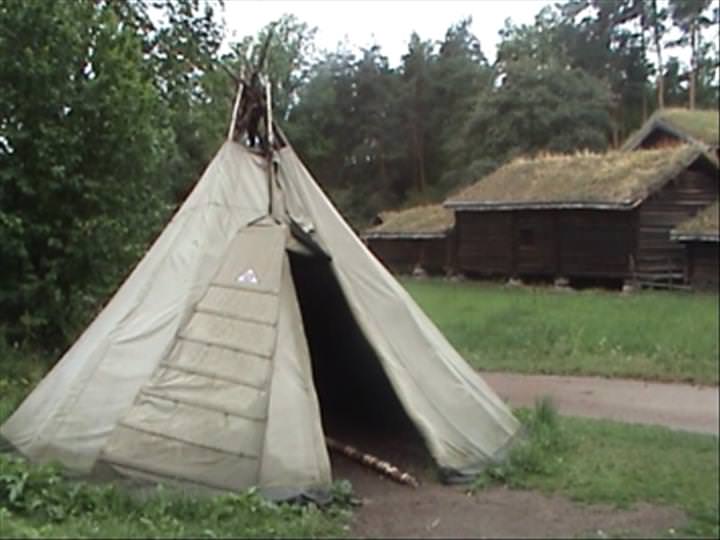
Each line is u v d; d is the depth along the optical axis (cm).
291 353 513
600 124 2959
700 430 650
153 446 475
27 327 927
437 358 590
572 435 622
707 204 1933
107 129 962
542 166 2273
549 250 2061
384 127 3716
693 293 1683
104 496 450
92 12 982
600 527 428
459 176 3266
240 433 475
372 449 586
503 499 480
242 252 557
